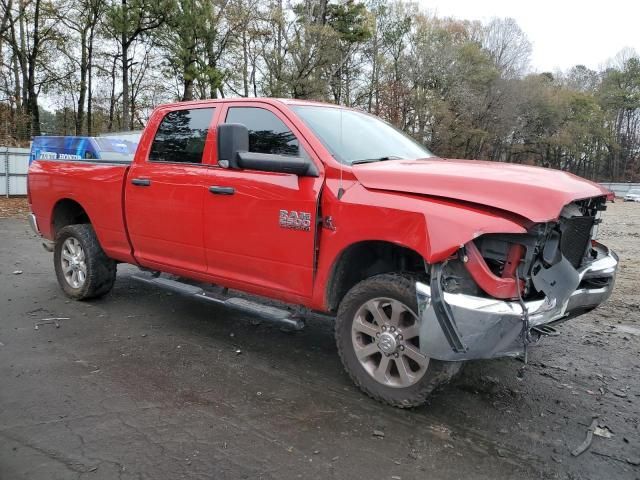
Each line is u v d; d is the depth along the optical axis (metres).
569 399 3.67
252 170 3.94
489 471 2.77
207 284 4.86
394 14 42.16
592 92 78.00
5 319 4.97
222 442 2.94
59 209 5.83
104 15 26.61
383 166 3.51
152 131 4.82
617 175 79.81
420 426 3.20
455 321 2.86
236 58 28.59
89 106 35.44
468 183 3.04
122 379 3.74
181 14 22.83
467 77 49.53
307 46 25.81
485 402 3.57
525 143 60.78
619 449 3.04
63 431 3.00
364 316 3.50
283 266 3.78
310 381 3.80
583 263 3.65
